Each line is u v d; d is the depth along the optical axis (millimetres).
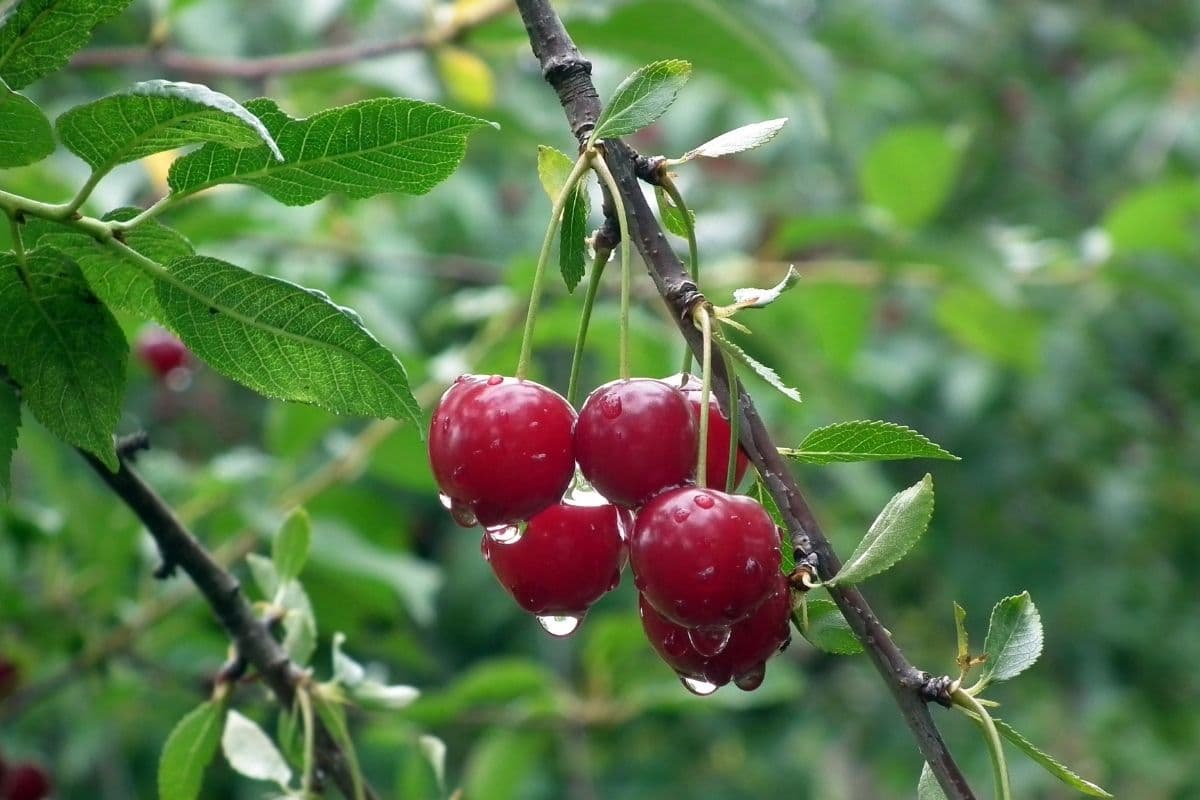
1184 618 8805
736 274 5578
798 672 8641
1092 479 8781
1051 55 10180
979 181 9469
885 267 5660
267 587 2816
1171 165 9133
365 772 6512
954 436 8602
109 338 2033
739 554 1809
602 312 4852
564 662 7055
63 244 1968
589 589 2039
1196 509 8969
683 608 1822
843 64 7934
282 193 1979
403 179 1946
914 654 8641
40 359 2029
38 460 4301
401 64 5156
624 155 1979
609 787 7805
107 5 1792
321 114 1828
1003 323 5961
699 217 6227
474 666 7168
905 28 8984
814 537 1883
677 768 8000
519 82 6129
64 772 5527
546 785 7031
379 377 2006
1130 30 9391
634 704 5297
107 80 5266
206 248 4777
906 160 5312
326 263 5555
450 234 6828
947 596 8719
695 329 1895
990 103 9664
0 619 4227
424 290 6562
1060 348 8195
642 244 1948
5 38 1776
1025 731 8438
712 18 4391
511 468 1907
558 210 1993
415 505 7004
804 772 8289
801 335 6215
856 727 8719
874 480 6660
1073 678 8703
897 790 8602
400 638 5039
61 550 4391
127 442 2475
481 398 1954
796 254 7020
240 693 3953
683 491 1866
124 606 4566
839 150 7594
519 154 7172
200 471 4965
